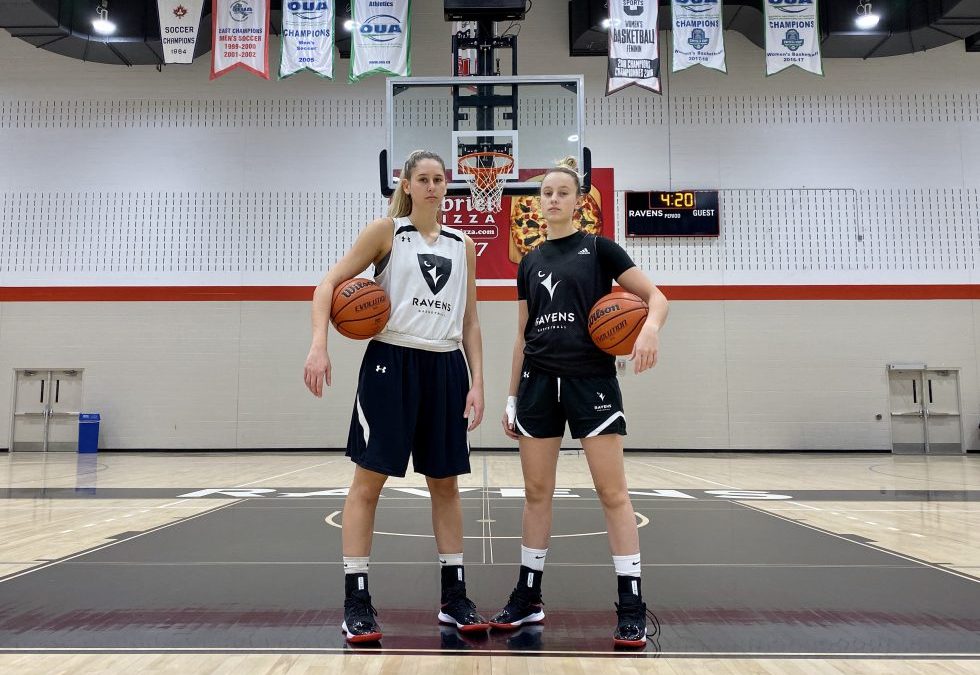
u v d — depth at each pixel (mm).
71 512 4141
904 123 10836
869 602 2080
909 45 10312
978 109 10812
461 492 5285
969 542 3162
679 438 10477
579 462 8688
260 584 2287
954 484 5996
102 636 1724
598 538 3236
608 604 2055
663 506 4477
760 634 1766
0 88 11008
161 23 8898
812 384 10508
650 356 1696
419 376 1842
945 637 1740
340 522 3729
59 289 10750
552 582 2338
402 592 2207
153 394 10609
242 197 10875
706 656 1599
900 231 10680
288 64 8656
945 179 10742
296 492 5262
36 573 2453
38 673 1461
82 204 10844
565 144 6965
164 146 10945
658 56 8492
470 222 10688
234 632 1762
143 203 10852
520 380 1982
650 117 10891
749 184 10781
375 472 1764
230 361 10641
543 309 1895
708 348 10578
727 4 9914
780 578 2406
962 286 10594
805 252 10680
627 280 1884
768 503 4637
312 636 1733
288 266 10773
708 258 10680
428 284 1873
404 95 7105
